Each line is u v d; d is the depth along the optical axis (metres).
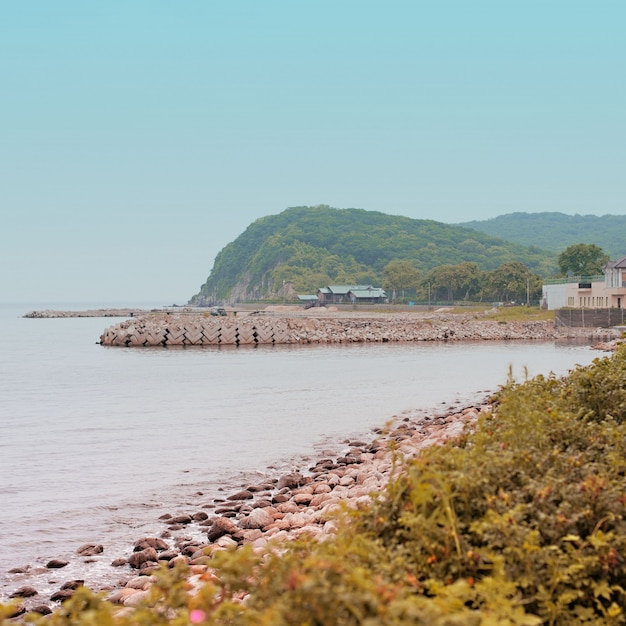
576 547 6.64
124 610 8.21
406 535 6.46
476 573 6.15
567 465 8.05
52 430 27.91
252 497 17.58
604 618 6.13
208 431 27.39
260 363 59.78
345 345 83.94
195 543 14.03
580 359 61.03
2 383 46.38
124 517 16.19
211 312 149.38
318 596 4.57
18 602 5.48
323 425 28.72
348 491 16.53
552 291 115.81
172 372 52.81
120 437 26.20
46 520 15.94
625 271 98.88
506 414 11.01
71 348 82.56
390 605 4.54
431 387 41.84
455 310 146.25
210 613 5.25
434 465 7.26
